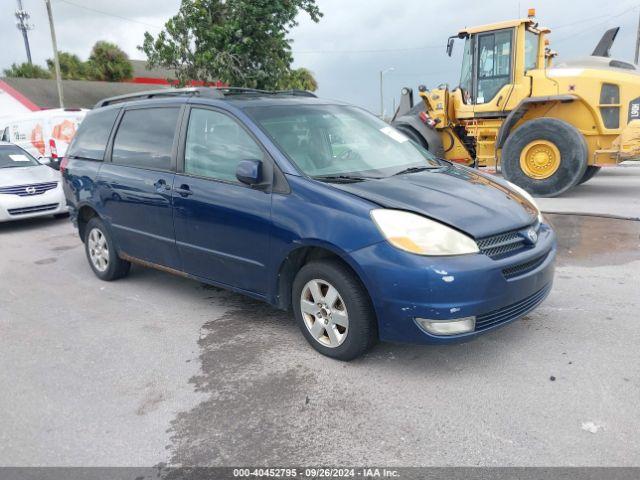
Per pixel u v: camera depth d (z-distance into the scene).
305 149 4.10
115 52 45.62
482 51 10.62
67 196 6.14
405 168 4.30
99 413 3.27
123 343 4.27
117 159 5.39
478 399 3.21
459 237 3.28
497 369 3.54
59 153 17.19
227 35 17.70
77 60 46.16
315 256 3.84
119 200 5.27
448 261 3.21
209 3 17.98
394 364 3.68
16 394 3.54
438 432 2.91
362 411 3.15
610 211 8.27
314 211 3.63
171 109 4.88
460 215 3.44
